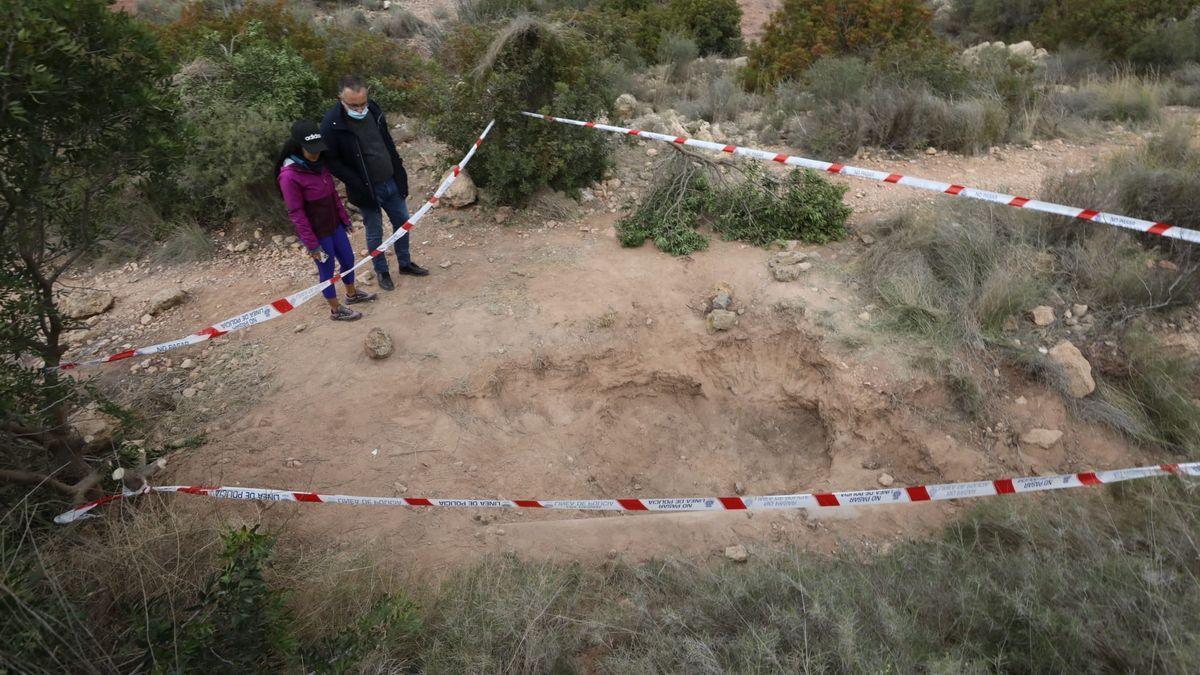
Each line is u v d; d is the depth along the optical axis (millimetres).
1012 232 5738
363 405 4789
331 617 3350
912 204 6410
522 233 6559
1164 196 5848
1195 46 11109
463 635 3266
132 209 6711
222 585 2846
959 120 8109
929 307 5223
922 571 3699
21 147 2988
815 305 5500
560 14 7504
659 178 6570
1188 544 3600
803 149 8172
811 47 10578
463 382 4980
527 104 6648
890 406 4855
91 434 4164
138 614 2992
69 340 5426
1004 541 4004
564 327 5434
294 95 7680
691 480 5145
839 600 3408
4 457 3695
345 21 14461
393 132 8594
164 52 3354
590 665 3283
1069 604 3258
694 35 14164
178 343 4383
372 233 5535
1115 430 4695
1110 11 12109
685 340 5543
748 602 3475
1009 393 4875
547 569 3859
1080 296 5344
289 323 5492
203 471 4273
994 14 14891
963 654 3084
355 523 4102
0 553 2826
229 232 6879
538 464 4824
